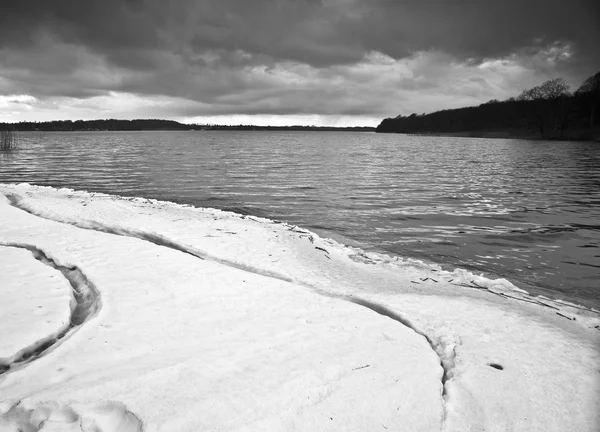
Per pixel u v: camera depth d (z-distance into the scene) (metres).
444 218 16.72
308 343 5.80
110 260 9.20
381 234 14.06
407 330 6.34
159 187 25.27
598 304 8.41
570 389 5.02
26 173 32.28
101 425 4.04
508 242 13.12
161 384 4.65
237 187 25.50
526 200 21.19
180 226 13.41
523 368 5.44
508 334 6.41
